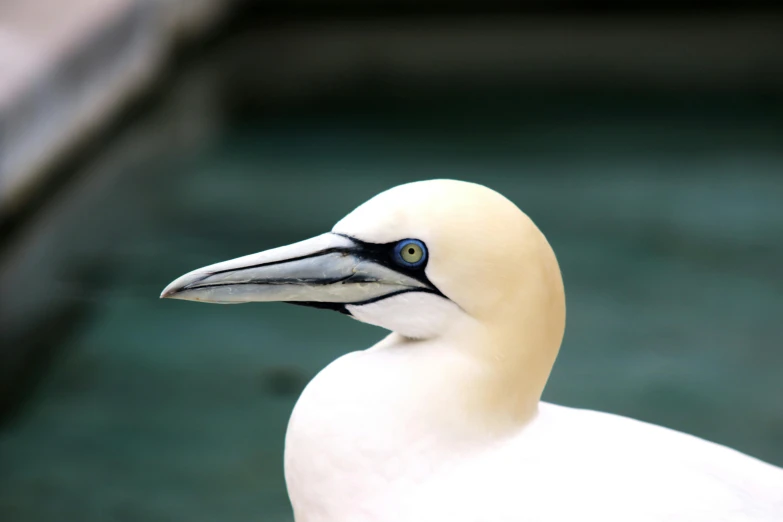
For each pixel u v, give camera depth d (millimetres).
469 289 4668
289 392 11406
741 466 5039
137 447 10453
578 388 11453
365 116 21359
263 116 21266
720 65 24281
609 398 11227
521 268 4668
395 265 4805
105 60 18625
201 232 15352
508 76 23984
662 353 12188
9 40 16125
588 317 13062
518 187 17312
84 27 17734
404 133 20203
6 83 14891
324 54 25594
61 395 11398
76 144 17391
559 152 19016
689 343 12383
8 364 11945
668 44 26141
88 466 10133
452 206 4676
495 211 4688
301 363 12023
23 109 14945
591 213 16188
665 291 13641
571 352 12273
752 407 11023
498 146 19391
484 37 27172
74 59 17016
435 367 4750
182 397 11344
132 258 14516
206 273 5012
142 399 11297
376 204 4848
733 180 17438
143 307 13227
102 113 18578
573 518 4543
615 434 5016
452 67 24641
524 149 19219
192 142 19562
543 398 11227
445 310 4766
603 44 26281
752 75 23484
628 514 4543
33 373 11773
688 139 19562
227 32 26906
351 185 17344
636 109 21500
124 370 11867
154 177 17719
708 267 14281
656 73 23891
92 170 17844
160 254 14609
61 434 10680
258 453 10344
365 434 4703
